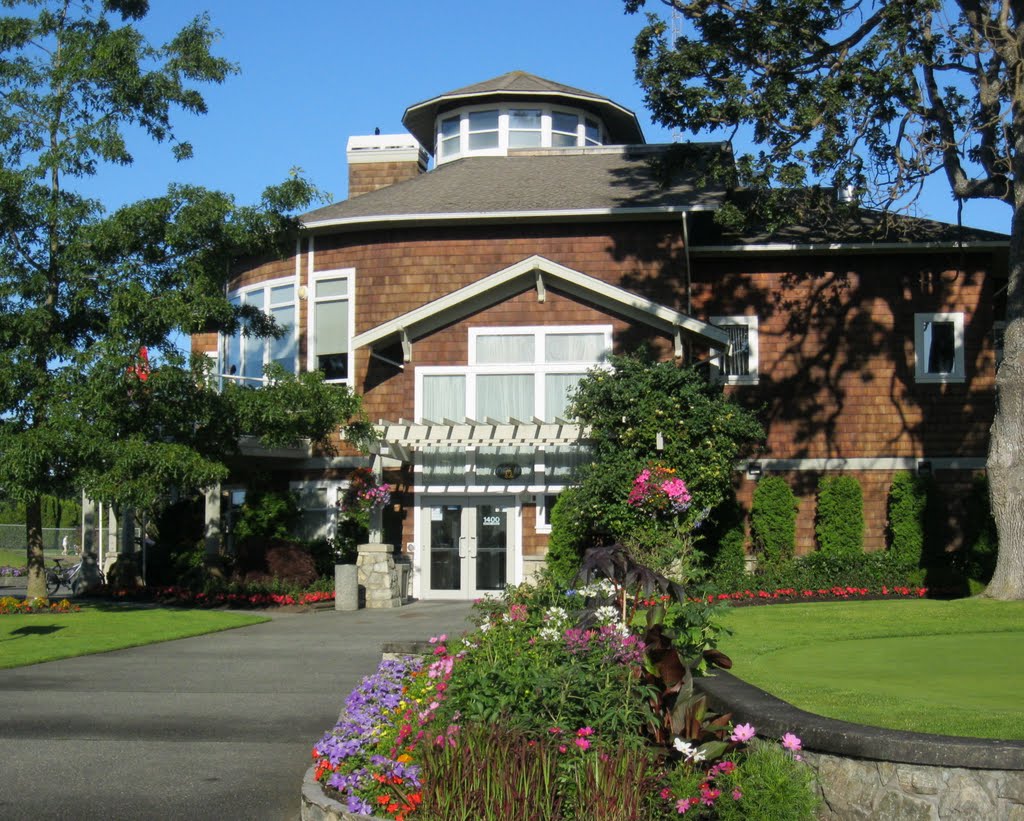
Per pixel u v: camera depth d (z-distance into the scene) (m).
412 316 22.81
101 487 18.41
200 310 19.84
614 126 31.70
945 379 24.09
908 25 19.83
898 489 22.94
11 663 13.94
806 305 24.56
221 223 20.31
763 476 23.80
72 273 19.89
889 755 6.18
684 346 22.89
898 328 24.33
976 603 17.56
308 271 25.55
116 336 19.08
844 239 24.19
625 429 20.67
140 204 19.78
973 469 23.86
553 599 9.46
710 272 24.89
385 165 30.58
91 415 19.30
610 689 7.29
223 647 15.57
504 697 7.30
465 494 23.16
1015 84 19.19
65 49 20.66
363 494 21.58
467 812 6.58
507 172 27.19
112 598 24.11
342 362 25.02
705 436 20.77
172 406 19.66
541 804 6.61
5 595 28.11
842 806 6.41
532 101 29.69
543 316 22.86
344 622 18.66
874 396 24.25
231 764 8.95
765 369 24.52
